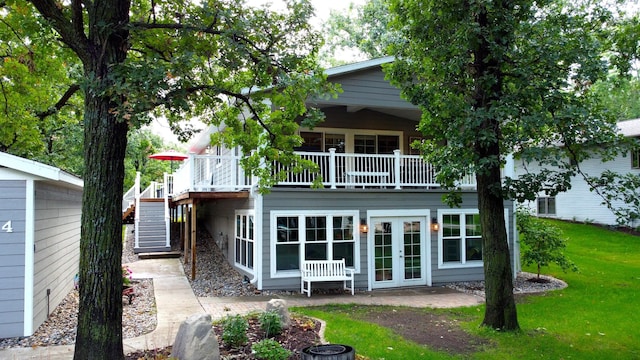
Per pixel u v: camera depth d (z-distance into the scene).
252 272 11.76
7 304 7.14
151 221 18.53
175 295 10.66
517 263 13.88
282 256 11.45
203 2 6.08
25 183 7.31
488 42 7.10
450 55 7.52
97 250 5.02
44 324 7.98
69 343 6.92
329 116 14.40
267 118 7.91
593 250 17.50
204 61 7.45
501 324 7.73
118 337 5.09
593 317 8.86
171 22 7.21
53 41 7.79
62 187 9.44
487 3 6.70
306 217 11.71
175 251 17.19
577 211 23.27
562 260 12.47
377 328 7.72
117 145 5.19
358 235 12.10
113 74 4.91
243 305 9.71
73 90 9.40
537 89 6.86
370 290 12.01
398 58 8.51
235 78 7.84
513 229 13.69
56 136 17.80
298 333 7.04
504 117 6.90
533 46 7.07
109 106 5.12
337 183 12.19
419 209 12.77
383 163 14.14
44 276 8.10
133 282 12.12
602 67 6.87
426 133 8.80
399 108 13.09
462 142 7.09
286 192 11.52
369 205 12.27
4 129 9.97
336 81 12.46
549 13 7.57
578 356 6.65
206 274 13.38
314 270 11.38
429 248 12.80
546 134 7.51
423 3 7.48
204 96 7.48
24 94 9.81
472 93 7.71
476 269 13.26
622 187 6.79
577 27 7.36
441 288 12.30
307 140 14.16
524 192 7.02
